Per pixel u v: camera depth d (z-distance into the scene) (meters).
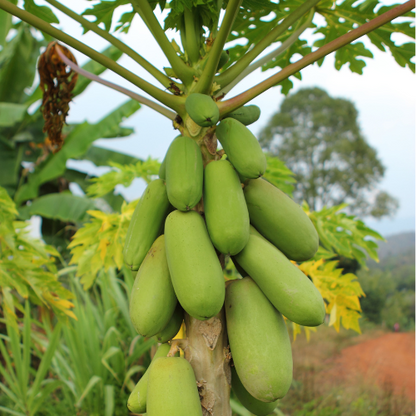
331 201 29.22
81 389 3.77
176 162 1.10
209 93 1.30
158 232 1.21
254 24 1.95
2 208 2.84
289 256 1.22
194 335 1.17
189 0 1.28
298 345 9.56
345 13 1.92
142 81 1.27
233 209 1.06
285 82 2.38
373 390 6.50
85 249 2.90
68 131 7.81
